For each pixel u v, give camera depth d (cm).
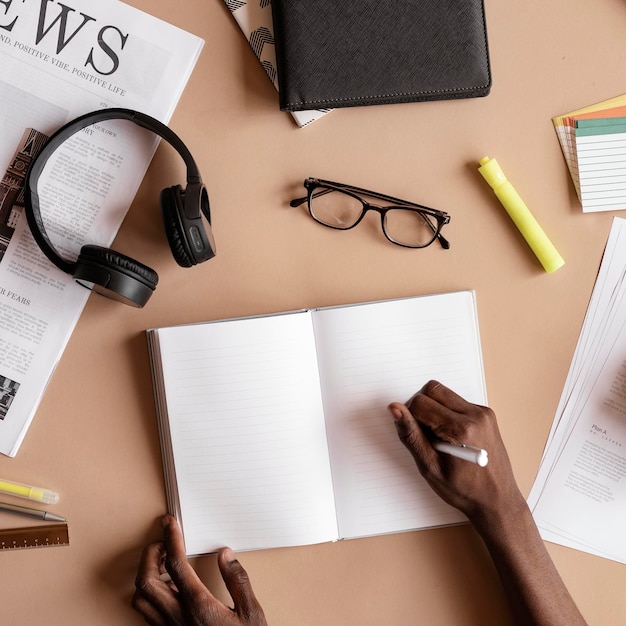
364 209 73
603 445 74
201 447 72
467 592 75
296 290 73
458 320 73
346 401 73
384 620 75
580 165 73
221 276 73
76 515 73
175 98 72
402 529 74
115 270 63
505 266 74
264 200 73
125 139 71
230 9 71
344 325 72
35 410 72
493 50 73
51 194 71
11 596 73
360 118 73
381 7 68
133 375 73
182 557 70
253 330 71
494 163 71
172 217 64
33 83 71
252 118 72
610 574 75
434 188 74
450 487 69
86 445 73
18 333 72
